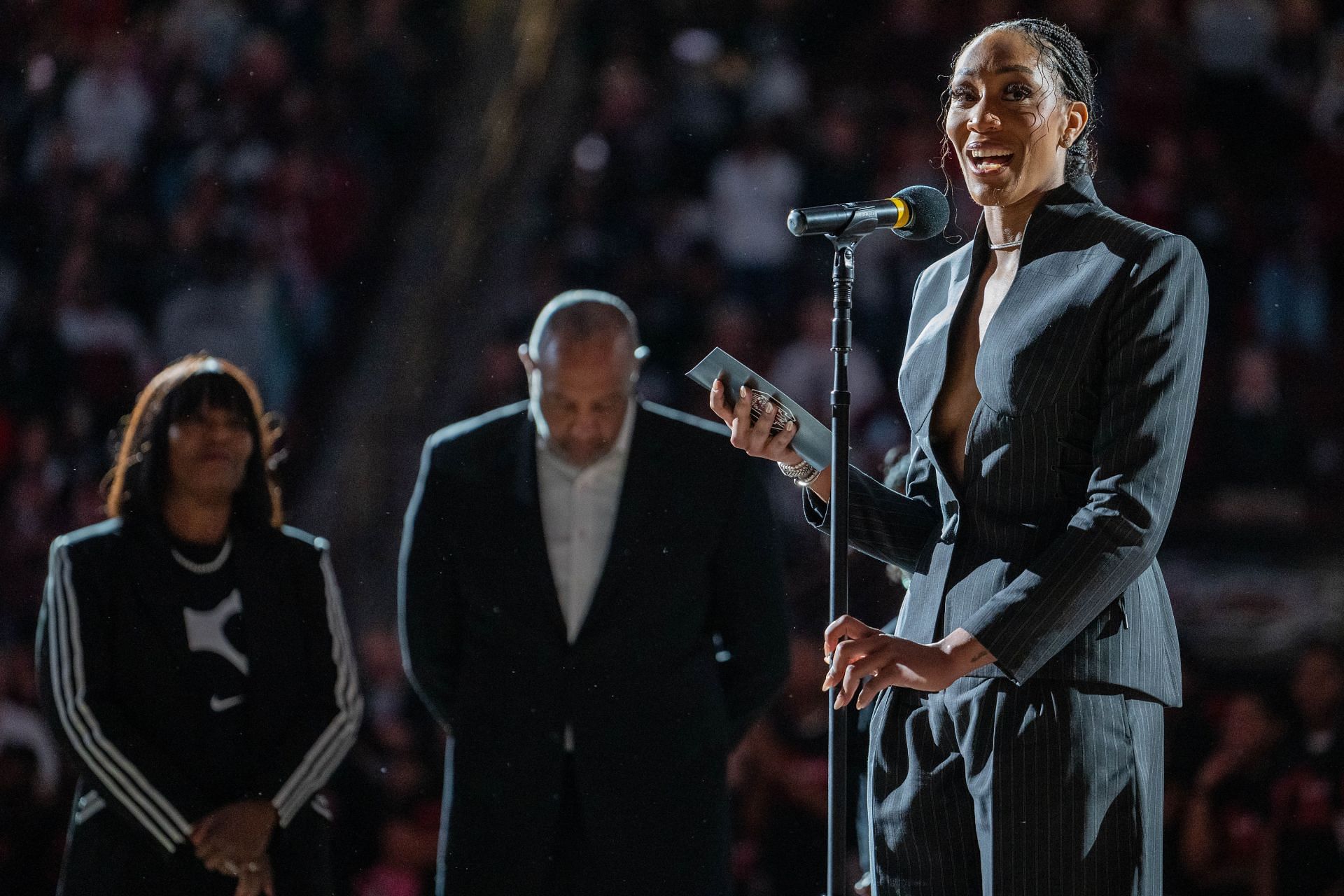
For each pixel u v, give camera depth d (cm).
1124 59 3666
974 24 3869
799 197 3566
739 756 1995
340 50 3756
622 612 1272
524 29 4047
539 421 1299
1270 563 2784
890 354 3309
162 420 1265
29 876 2108
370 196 3631
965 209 3419
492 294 3603
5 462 3133
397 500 3284
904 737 926
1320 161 3525
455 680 1302
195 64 3634
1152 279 848
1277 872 2052
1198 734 2322
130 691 1230
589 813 1255
